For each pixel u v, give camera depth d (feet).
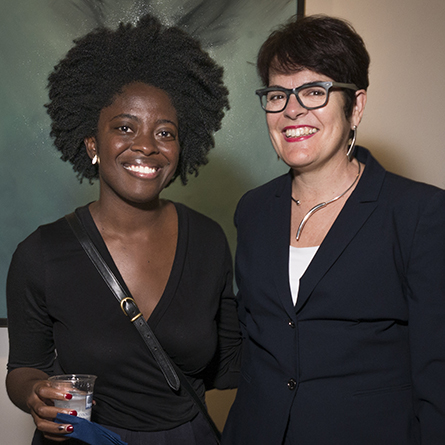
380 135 7.59
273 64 3.72
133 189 3.87
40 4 6.98
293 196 4.07
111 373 3.92
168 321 4.00
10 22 7.00
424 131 7.59
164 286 4.10
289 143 3.71
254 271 4.00
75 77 4.08
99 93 3.94
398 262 3.47
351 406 3.49
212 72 4.43
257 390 3.88
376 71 7.54
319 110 3.57
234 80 7.30
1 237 7.26
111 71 3.96
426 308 3.32
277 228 4.00
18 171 7.22
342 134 3.70
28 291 3.98
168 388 3.98
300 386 3.64
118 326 3.91
